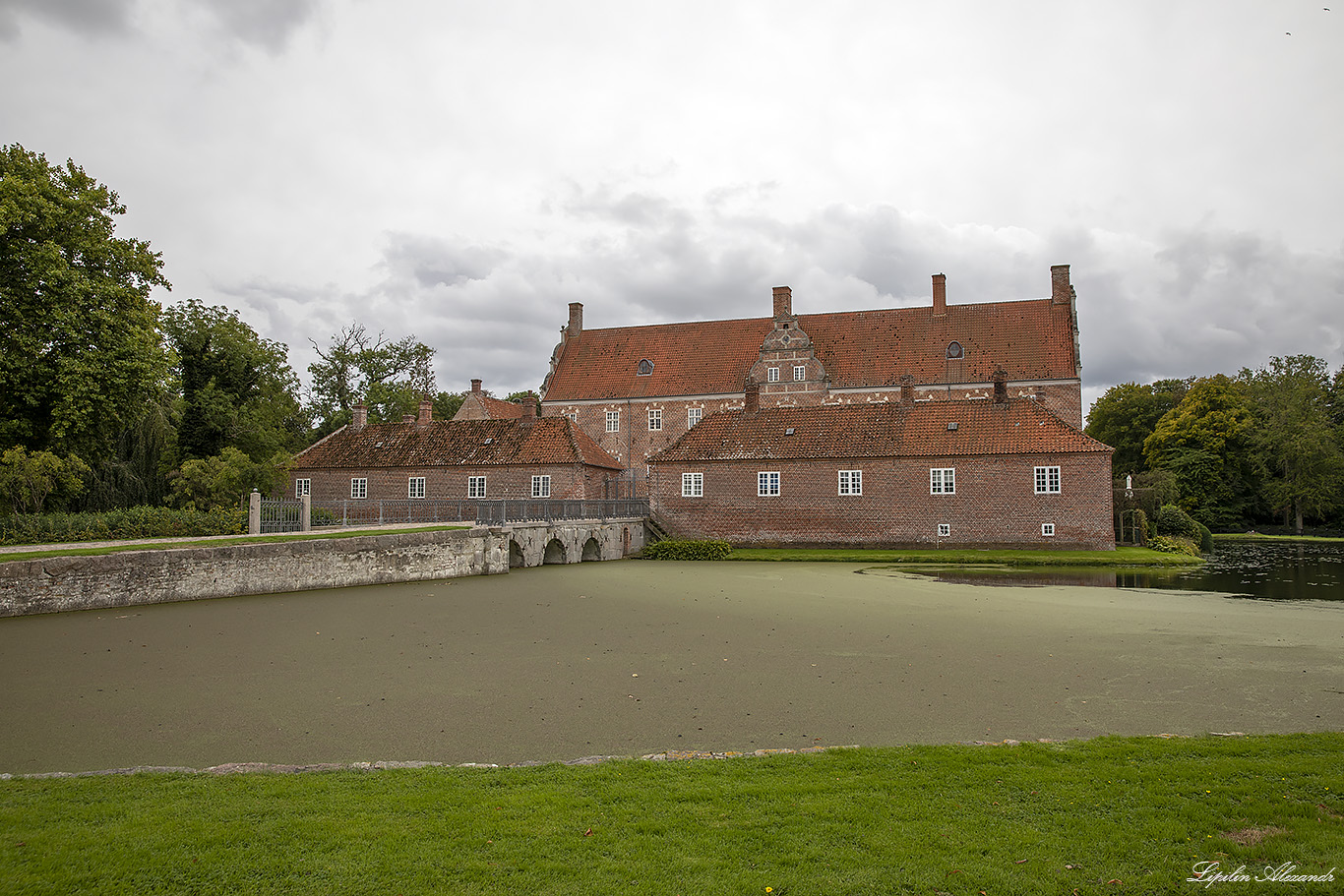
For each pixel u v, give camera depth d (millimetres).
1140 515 44625
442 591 27000
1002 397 45469
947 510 43656
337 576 27609
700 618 21688
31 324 30875
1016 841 6543
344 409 70875
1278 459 67375
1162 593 27328
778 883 5840
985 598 25875
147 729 11609
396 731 11438
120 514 30859
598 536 41188
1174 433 70625
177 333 47781
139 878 5855
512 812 7176
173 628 19609
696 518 47719
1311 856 6262
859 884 5828
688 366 64312
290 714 12352
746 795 7668
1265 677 14602
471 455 49844
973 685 14031
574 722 11828
